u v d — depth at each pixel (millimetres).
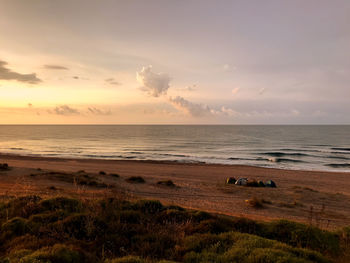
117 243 5039
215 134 124125
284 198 15281
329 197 15930
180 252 4766
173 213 7086
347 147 60406
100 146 63750
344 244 5746
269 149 56156
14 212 6676
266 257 4301
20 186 13750
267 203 13680
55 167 28406
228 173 27062
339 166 34750
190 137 101375
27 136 107438
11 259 3916
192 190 16875
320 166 34688
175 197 14422
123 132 147250
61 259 3932
